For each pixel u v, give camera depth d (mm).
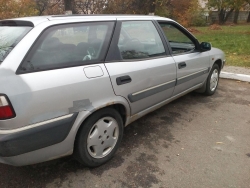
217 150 2994
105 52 2580
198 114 4043
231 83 5809
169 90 3498
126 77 2678
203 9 26422
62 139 2201
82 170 2594
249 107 4355
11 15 10961
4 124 1874
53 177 2486
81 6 12812
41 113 2010
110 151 2709
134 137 3285
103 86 2432
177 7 24516
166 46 3453
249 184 2416
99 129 2525
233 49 9883
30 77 1985
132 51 2904
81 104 2258
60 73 2154
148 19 3307
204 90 4738
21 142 1941
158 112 4117
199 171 2598
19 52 2025
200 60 4129
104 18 2742
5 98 1836
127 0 13211
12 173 2541
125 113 2832
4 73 1901
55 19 2387
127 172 2570
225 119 3865
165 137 3293
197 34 16562
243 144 3137
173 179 2475
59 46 2273
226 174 2555
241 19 33875
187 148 3031
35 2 13945
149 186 2375
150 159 2797
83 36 2480
